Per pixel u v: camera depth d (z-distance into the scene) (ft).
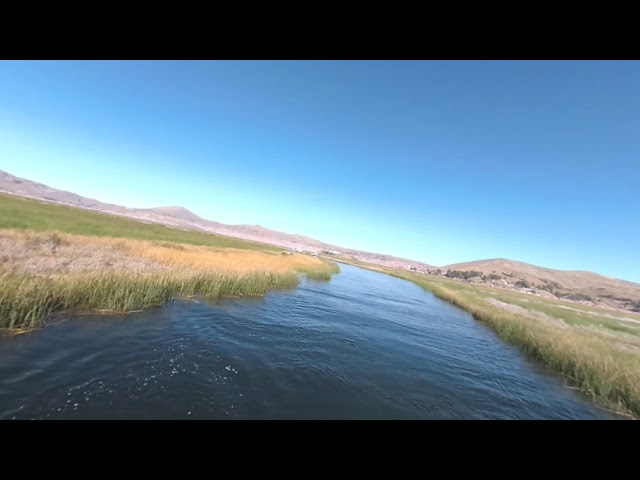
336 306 85.66
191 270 74.84
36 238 77.15
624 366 49.49
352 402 32.94
